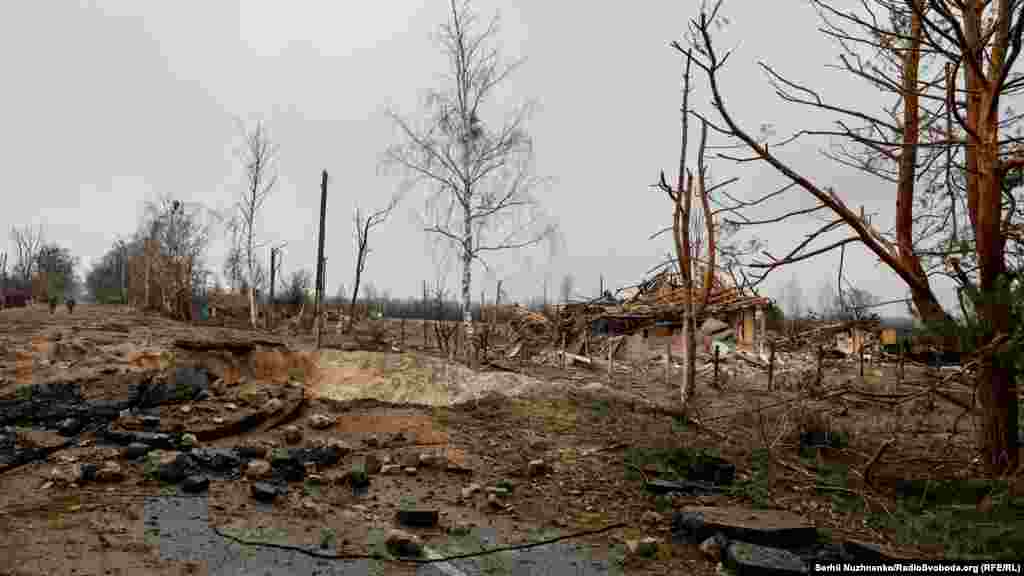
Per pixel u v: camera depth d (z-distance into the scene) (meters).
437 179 18.20
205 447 8.18
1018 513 6.18
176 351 11.48
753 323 28.77
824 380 17.83
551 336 32.81
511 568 5.18
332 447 8.47
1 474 6.88
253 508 6.32
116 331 14.70
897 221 9.14
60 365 10.80
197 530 5.64
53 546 5.05
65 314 30.36
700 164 12.84
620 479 7.92
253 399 10.42
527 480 7.77
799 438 10.33
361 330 35.44
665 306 29.67
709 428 11.01
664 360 26.95
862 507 7.14
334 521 6.11
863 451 9.97
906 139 8.91
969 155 8.55
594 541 5.90
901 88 7.70
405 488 7.29
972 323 6.65
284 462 7.77
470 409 11.43
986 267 7.61
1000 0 7.66
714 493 7.45
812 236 7.44
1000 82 7.24
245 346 12.09
